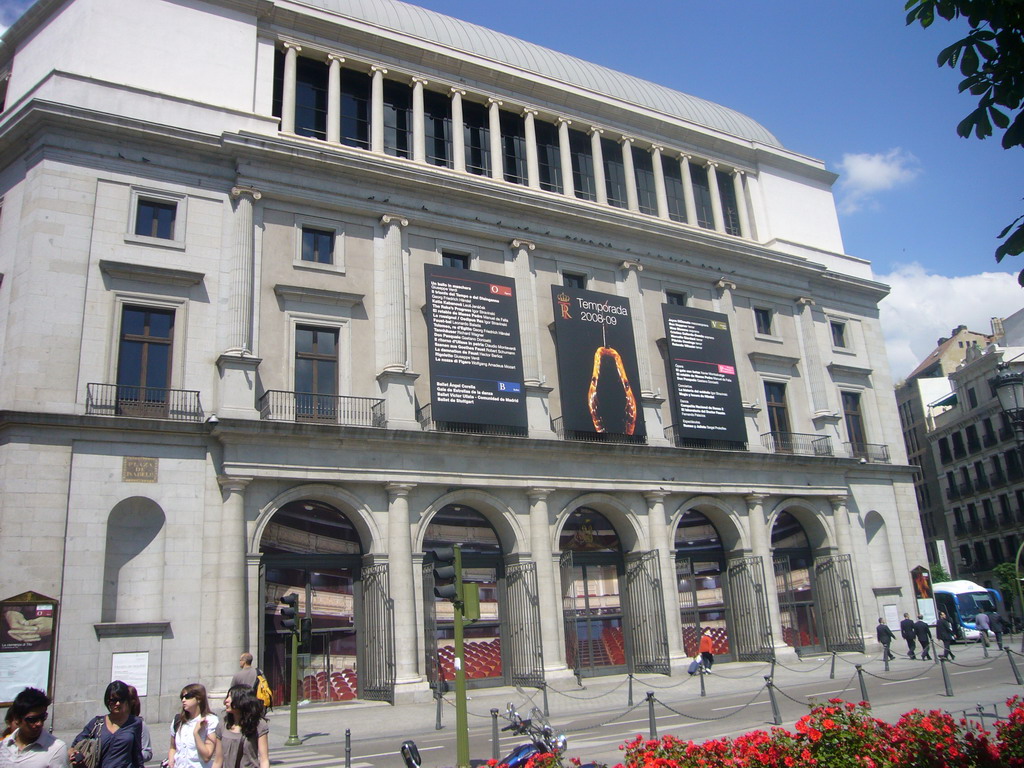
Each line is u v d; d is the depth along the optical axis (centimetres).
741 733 1570
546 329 3128
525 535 2803
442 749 1686
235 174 2659
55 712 2041
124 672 2145
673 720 1866
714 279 3603
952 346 7181
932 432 6519
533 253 3170
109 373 2341
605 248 3322
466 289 2878
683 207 3856
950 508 6328
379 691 2438
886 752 877
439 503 2672
